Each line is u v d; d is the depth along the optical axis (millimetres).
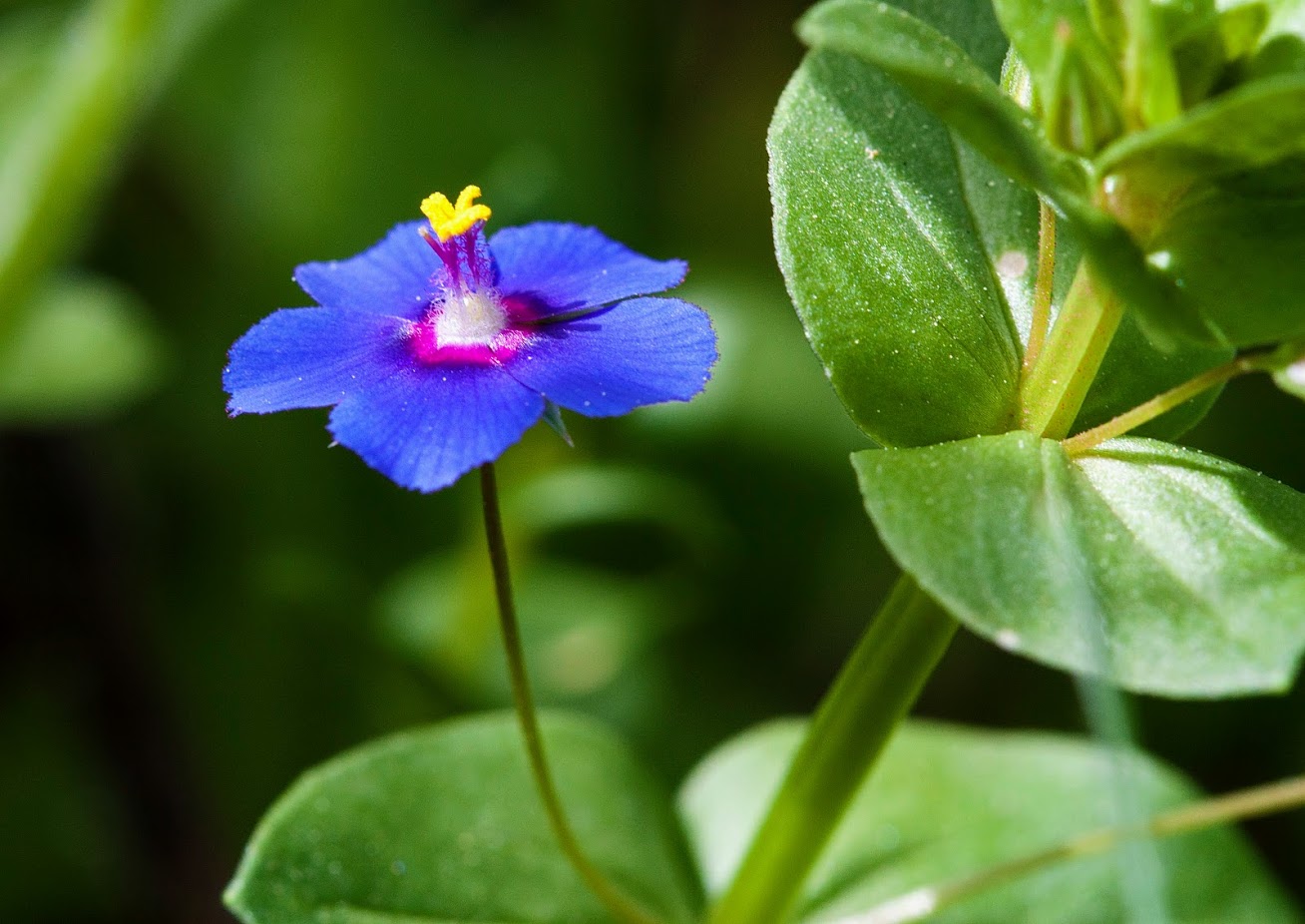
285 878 88
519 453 120
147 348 133
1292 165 75
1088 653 74
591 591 125
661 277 80
